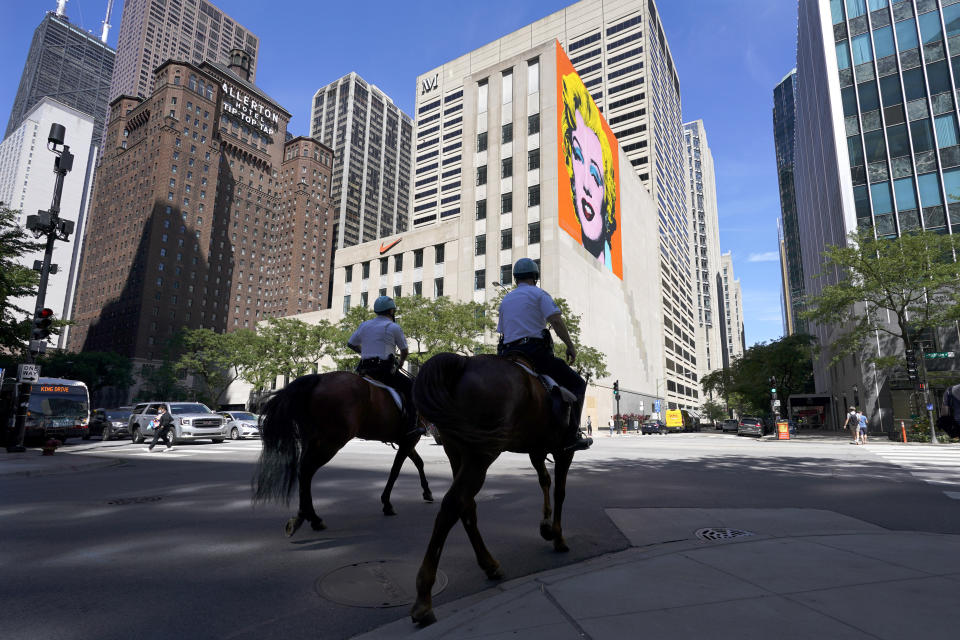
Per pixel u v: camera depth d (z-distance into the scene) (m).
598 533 5.57
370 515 6.54
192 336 65.06
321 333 46.47
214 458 14.95
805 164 60.72
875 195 35.28
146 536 5.51
